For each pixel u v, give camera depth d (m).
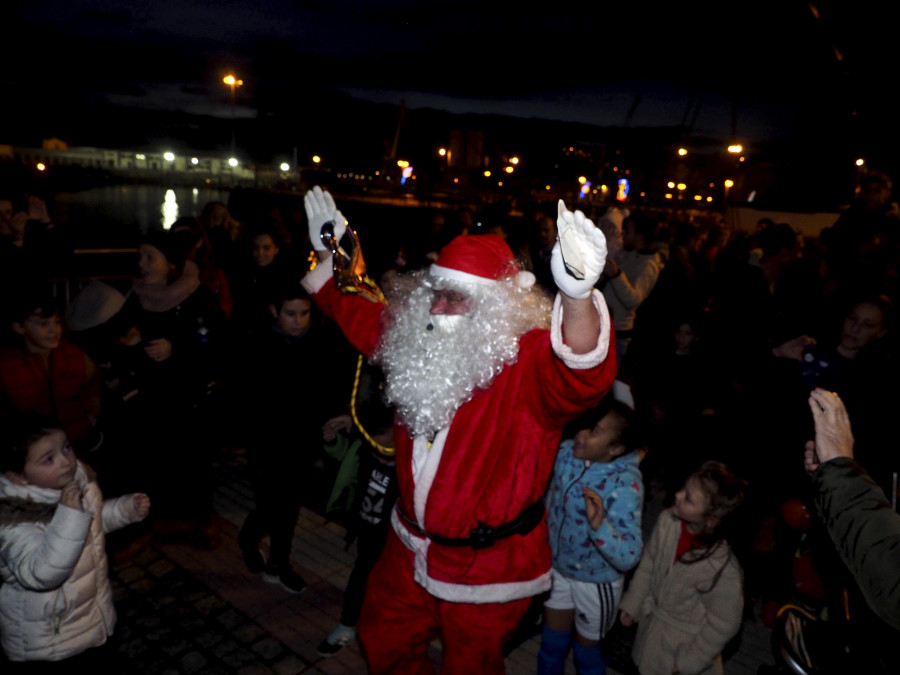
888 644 1.27
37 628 2.32
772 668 1.98
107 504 2.61
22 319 3.14
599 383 1.69
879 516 1.20
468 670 2.13
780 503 3.48
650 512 4.75
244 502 4.59
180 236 4.46
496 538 2.03
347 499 3.23
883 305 3.18
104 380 3.74
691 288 5.53
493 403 1.99
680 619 2.53
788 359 3.47
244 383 3.46
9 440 2.16
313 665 3.14
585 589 2.62
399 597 2.22
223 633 3.32
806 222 9.92
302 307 3.38
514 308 2.04
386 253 7.56
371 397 2.78
